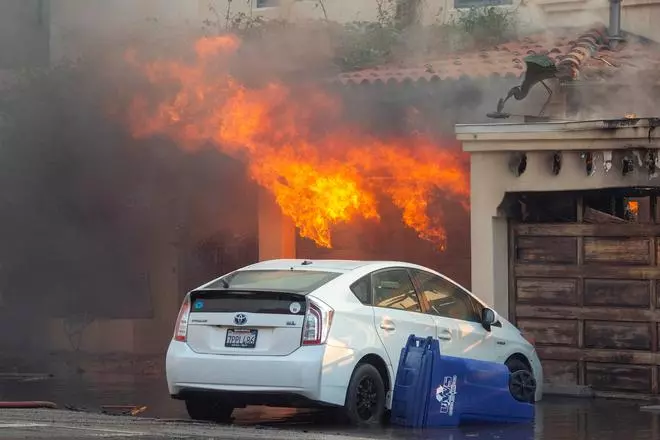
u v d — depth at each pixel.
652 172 29.98
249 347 24.72
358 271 26.16
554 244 31.77
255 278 26.20
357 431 24.31
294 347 24.34
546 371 31.69
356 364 24.88
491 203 32.09
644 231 30.62
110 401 31.59
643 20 40.44
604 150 30.52
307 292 24.75
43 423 23.19
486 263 32.22
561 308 31.56
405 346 25.67
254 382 24.45
